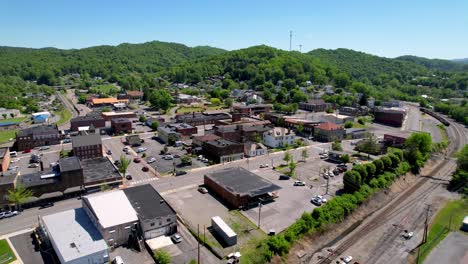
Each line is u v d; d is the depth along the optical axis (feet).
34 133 504.02
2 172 386.93
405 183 396.37
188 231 266.16
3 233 257.96
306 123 606.14
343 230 292.20
